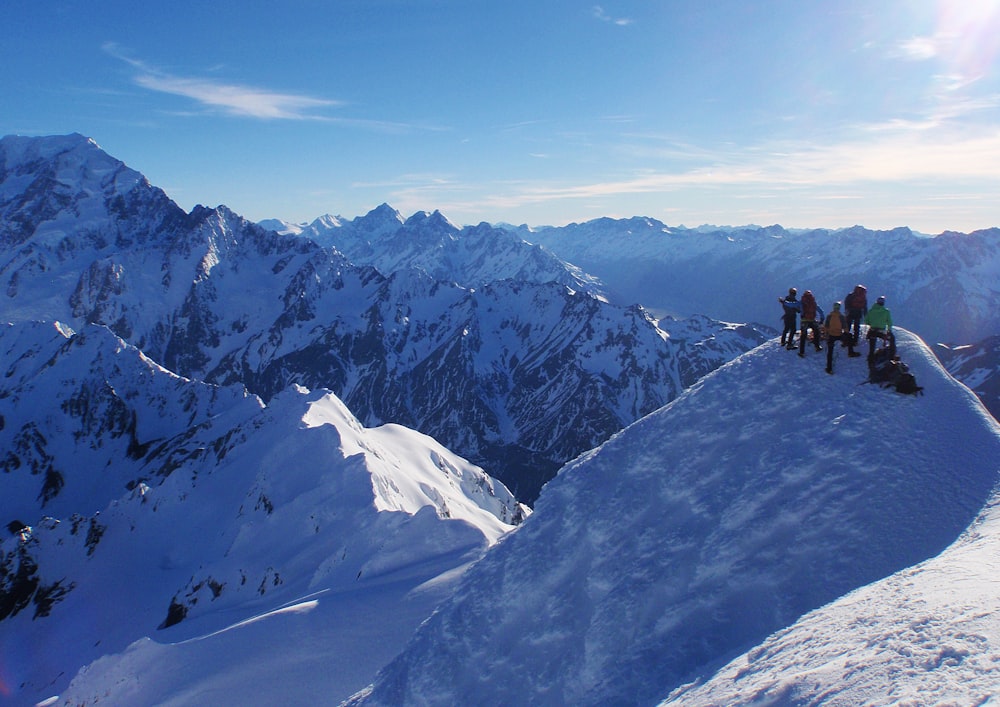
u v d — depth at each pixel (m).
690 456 24.81
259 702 41.19
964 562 15.16
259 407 198.00
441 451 167.12
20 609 110.06
